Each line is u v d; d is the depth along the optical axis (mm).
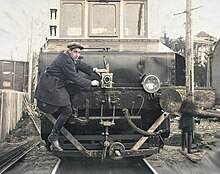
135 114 6188
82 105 5887
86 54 6238
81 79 5648
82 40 7082
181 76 7215
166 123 6477
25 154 8242
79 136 6141
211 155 7875
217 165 6977
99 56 6250
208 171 6438
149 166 6613
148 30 7281
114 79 6230
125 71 6262
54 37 7160
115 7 7254
